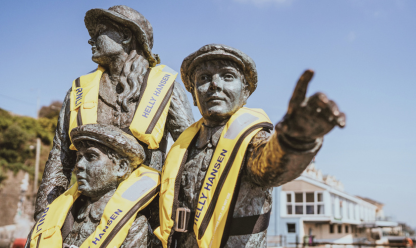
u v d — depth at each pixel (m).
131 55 2.36
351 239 29.92
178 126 2.35
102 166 1.91
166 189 1.86
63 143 2.35
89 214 1.94
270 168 1.39
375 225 31.73
